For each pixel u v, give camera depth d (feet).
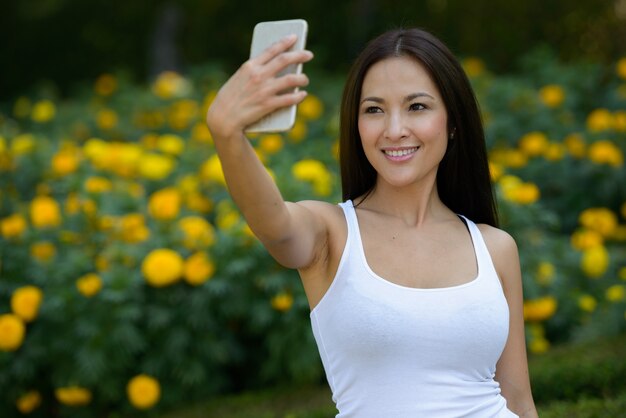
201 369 22.40
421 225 11.36
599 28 45.14
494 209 12.49
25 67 52.54
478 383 10.87
